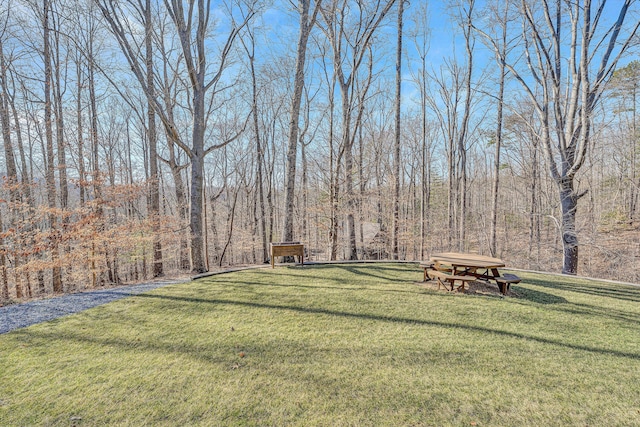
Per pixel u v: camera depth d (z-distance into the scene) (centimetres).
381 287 582
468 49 1590
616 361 311
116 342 357
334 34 1101
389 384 267
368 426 215
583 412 231
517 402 243
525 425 217
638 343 353
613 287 611
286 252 783
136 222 1045
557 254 1728
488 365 300
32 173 1395
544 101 990
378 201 1516
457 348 336
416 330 385
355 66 1088
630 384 270
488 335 371
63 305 511
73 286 1093
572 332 383
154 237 1063
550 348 338
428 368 294
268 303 489
